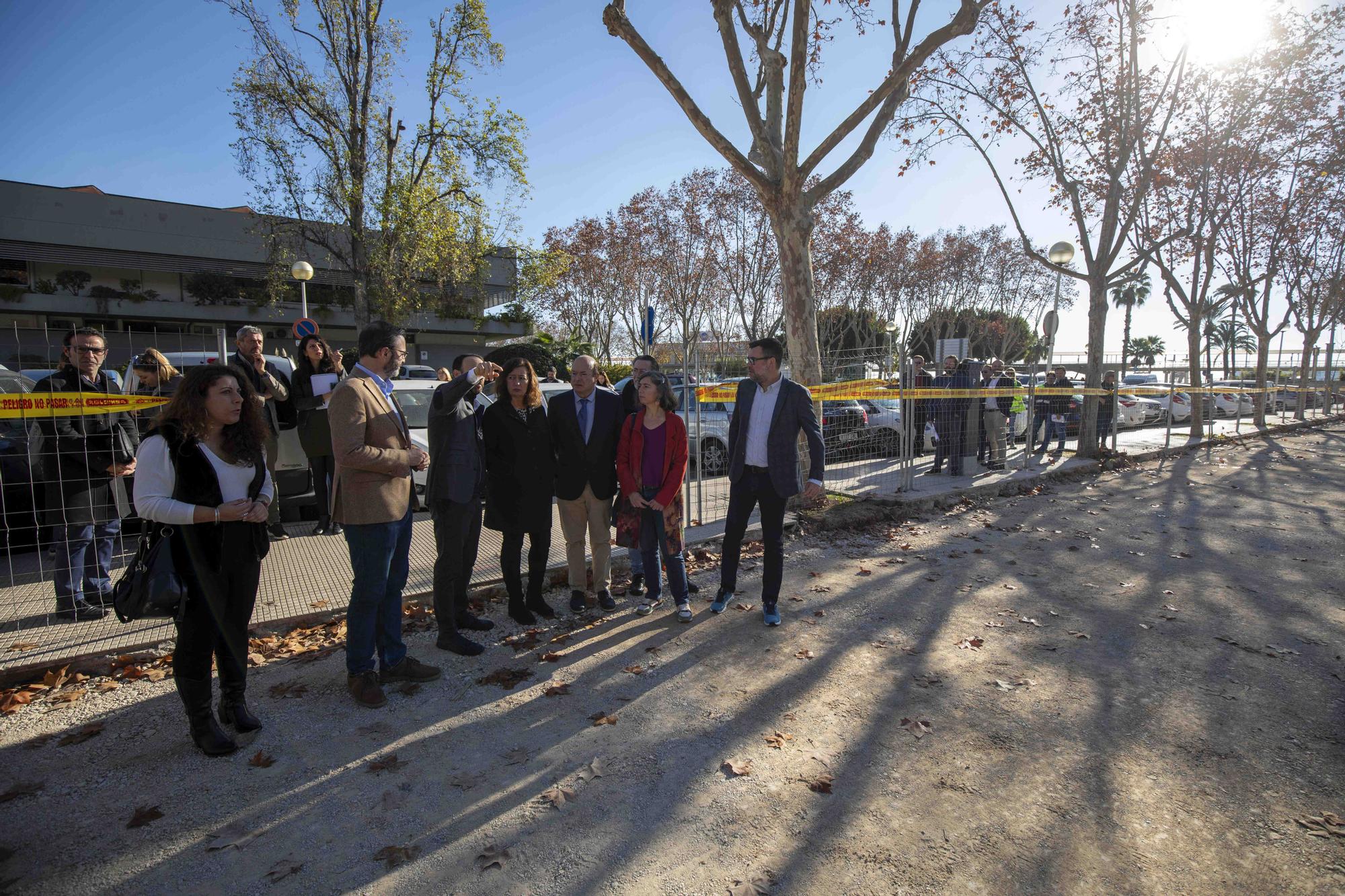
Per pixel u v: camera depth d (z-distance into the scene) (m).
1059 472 11.02
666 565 4.70
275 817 2.63
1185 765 2.95
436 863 2.37
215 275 30.11
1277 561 6.15
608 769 2.94
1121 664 3.98
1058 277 11.75
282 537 6.35
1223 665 3.96
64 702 3.50
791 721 3.33
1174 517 8.03
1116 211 12.82
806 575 5.78
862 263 34.38
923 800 2.71
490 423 4.44
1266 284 19.39
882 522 7.71
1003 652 4.17
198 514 2.81
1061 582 5.56
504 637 4.38
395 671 3.69
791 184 7.52
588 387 4.67
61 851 2.44
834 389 8.09
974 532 7.36
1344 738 3.16
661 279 32.59
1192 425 16.41
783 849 2.43
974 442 10.17
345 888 2.26
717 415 9.26
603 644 4.30
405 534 3.61
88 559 4.51
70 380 4.41
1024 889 2.23
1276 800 2.70
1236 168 16.61
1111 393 13.16
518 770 2.93
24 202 26.97
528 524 4.48
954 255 40.66
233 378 2.94
